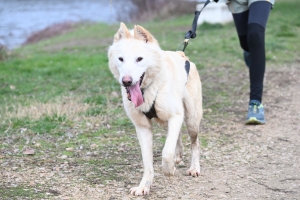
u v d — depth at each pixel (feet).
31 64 41.81
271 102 28.45
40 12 133.69
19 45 72.84
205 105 28.04
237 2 25.29
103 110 26.40
